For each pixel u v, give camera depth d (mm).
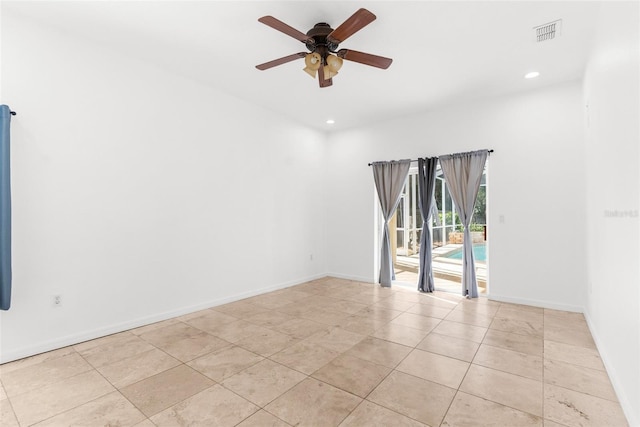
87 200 2949
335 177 5789
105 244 3066
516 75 3564
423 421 1817
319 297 4453
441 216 5727
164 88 3520
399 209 5566
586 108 3297
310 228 5527
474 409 1924
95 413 1909
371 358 2602
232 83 3879
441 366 2459
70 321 2850
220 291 4094
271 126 4801
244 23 2650
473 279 4355
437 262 5754
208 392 2125
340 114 4938
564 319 3469
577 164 3676
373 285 5176
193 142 3795
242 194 4375
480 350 2732
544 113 3873
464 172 4379
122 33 2828
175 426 1789
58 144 2777
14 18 2549
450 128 4566
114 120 3127
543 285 3898
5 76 2516
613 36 2076
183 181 3697
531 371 2373
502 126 4145
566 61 3232
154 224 3436
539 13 2467
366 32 2742
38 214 2672
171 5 2418
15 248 2562
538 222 3916
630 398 1796
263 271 4680
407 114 4902
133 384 2223
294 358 2611
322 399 2039
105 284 3066
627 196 1854
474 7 2400
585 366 2441
